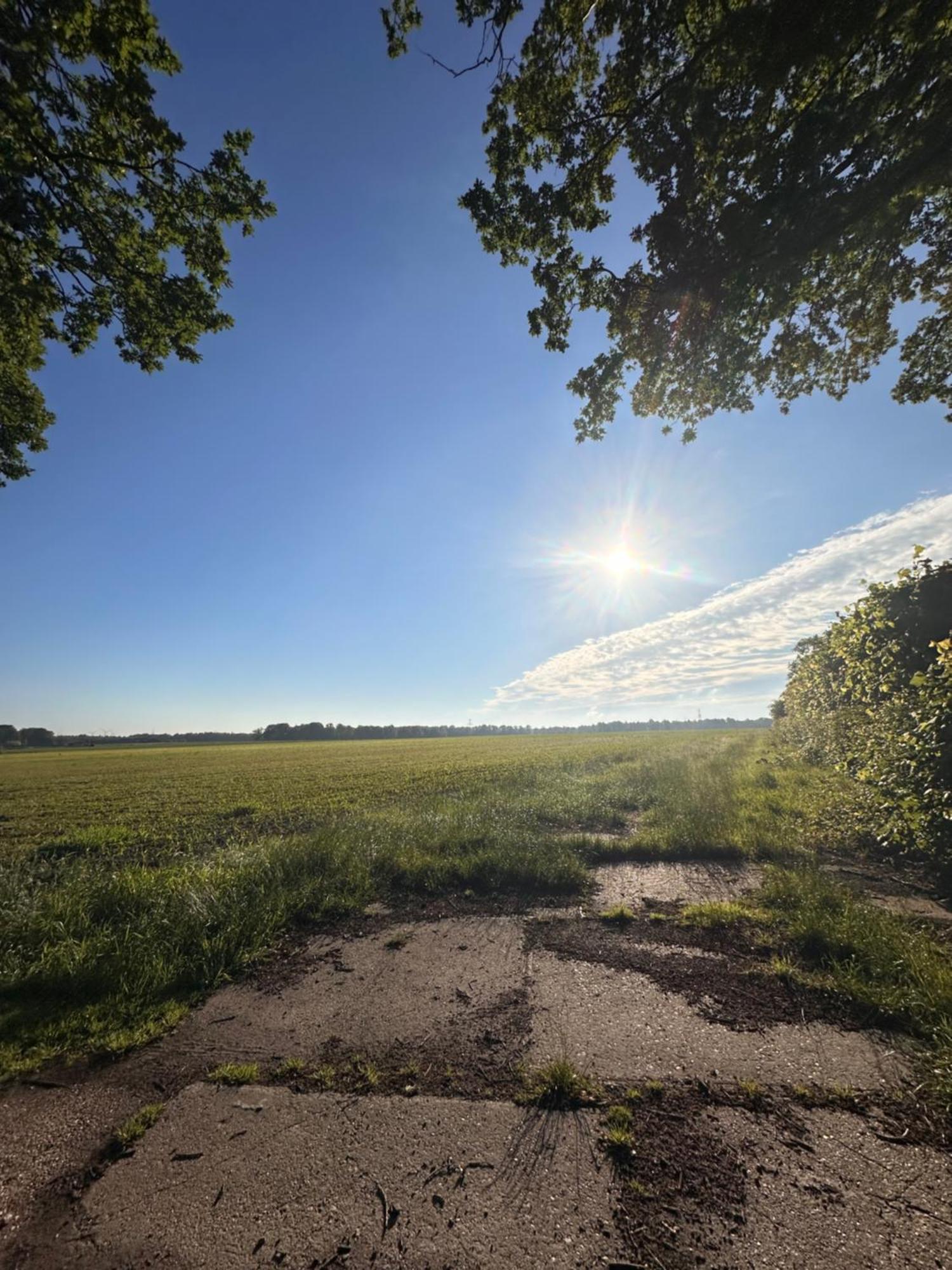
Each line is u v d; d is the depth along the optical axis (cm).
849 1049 297
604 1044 311
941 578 915
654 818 918
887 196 605
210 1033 340
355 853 693
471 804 1087
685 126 587
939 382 890
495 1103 265
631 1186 213
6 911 495
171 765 4138
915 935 408
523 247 696
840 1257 183
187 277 813
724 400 845
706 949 433
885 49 525
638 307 711
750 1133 239
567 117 611
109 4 575
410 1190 216
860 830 686
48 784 2861
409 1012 356
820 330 812
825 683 1402
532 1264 185
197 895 525
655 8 526
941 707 570
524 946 456
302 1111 264
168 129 663
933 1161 220
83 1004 371
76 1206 216
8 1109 274
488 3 568
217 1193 218
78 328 826
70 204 722
